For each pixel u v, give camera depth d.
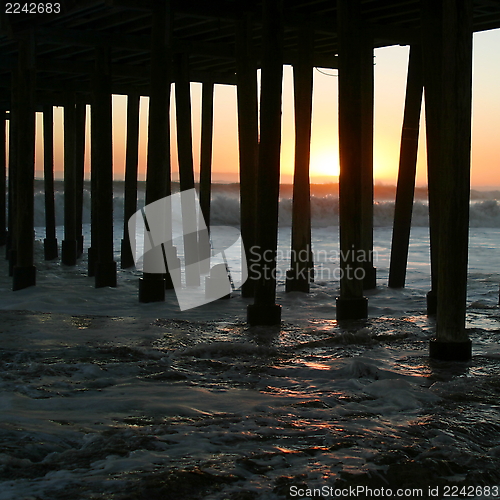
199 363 5.71
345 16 7.63
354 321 7.93
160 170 9.20
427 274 13.00
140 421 3.97
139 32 10.91
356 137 7.80
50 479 3.02
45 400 4.37
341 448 3.53
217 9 9.18
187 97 10.87
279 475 3.13
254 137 9.41
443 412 4.30
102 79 10.70
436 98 8.12
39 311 8.65
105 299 9.70
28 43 10.39
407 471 3.20
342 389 4.87
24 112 10.60
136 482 2.96
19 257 10.81
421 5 8.04
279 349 6.34
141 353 6.06
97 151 10.91
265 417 4.08
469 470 3.28
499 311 8.58
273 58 7.48
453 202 5.82
